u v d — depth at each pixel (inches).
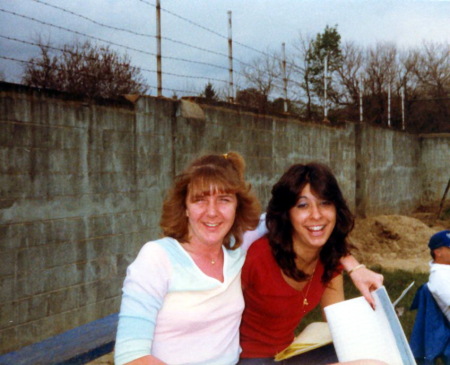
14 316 203.9
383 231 512.4
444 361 149.2
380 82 1240.2
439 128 1227.2
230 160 87.0
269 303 94.3
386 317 77.2
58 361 104.0
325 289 107.3
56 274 220.7
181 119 290.5
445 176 746.8
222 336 82.3
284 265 91.4
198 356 79.0
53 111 218.4
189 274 78.4
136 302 73.2
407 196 705.0
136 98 259.8
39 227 213.3
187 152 296.2
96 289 239.1
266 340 96.8
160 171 276.2
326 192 89.4
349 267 97.3
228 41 362.9
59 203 221.6
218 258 85.3
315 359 92.8
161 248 78.4
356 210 565.3
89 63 522.6
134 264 76.7
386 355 77.4
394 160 657.6
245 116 355.3
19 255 205.8
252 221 89.4
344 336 79.7
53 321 219.5
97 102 238.4
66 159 224.5
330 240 96.7
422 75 1275.8
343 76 1296.8
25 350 110.9
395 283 303.7
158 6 284.5
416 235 504.4
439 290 146.2
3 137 199.5
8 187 201.5
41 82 468.4
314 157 460.8
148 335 72.0
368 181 576.7
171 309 77.5
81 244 231.9
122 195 252.8
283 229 91.7
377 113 1215.6
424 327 151.9
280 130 402.0
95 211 238.5
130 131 257.0
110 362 171.0
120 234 251.8
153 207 271.3
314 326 97.0
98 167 239.8
